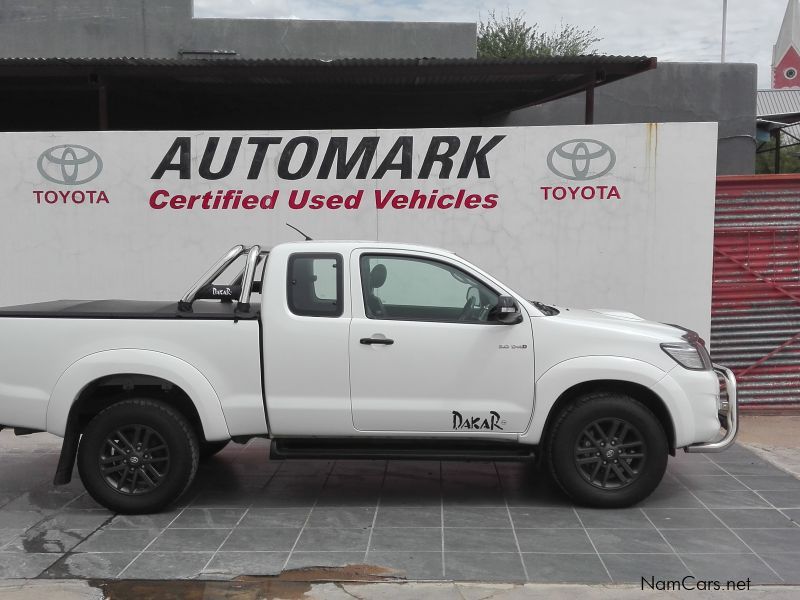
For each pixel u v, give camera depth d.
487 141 9.32
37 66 11.08
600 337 5.88
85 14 16.28
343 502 6.28
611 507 6.00
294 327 5.83
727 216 9.37
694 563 5.03
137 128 17.47
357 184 9.42
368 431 5.89
